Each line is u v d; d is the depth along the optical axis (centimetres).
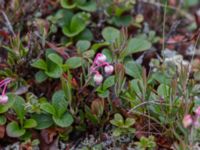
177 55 35
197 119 25
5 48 32
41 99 30
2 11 35
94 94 30
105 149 29
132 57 34
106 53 32
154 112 28
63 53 32
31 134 29
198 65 34
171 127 27
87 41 33
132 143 29
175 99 28
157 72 32
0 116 28
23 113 28
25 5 36
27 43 33
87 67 31
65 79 29
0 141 29
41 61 31
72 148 29
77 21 35
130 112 29
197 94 29
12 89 31
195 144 27
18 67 31
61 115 29
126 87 31
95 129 30
